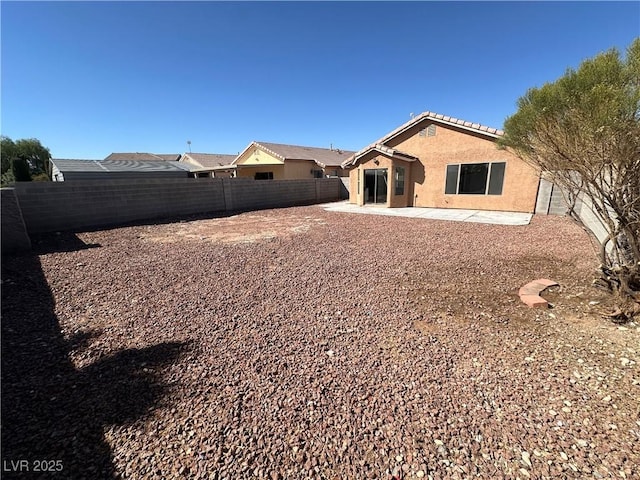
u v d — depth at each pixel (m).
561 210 12.05
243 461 1.92
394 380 2.64
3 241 7.38
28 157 42.31
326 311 4.00
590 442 1.99
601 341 3.14
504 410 2.28
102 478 1.82
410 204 16.38
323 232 9.66
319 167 27.45
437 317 3.76
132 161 25.34
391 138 16.38
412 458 1.92
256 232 9.90
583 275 4.92
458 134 14.28
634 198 3.40
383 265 5.93
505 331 3.40
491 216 12.07
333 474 1.84
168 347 3.22
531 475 1.78
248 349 3.16
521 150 4.32
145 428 2.18
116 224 11.80
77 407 2.38
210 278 5.43
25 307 4.24
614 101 2.71
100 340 3.37
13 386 2.60
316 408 2.35
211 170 24.81
